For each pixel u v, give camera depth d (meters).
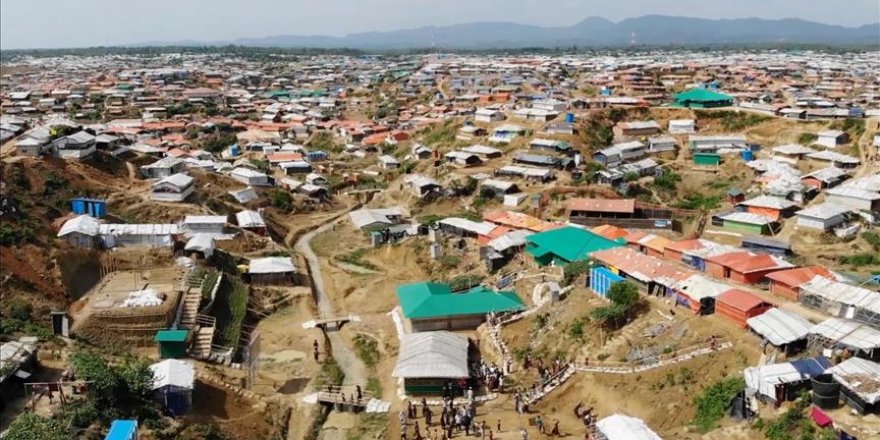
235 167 128.38
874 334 47.41
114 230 77.12
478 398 55.34
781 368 44.59
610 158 120.62
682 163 121.88
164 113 195.62
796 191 95.06
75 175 92.12
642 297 61.38
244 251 89.00
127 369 49.75
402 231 100.06
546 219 101.00
